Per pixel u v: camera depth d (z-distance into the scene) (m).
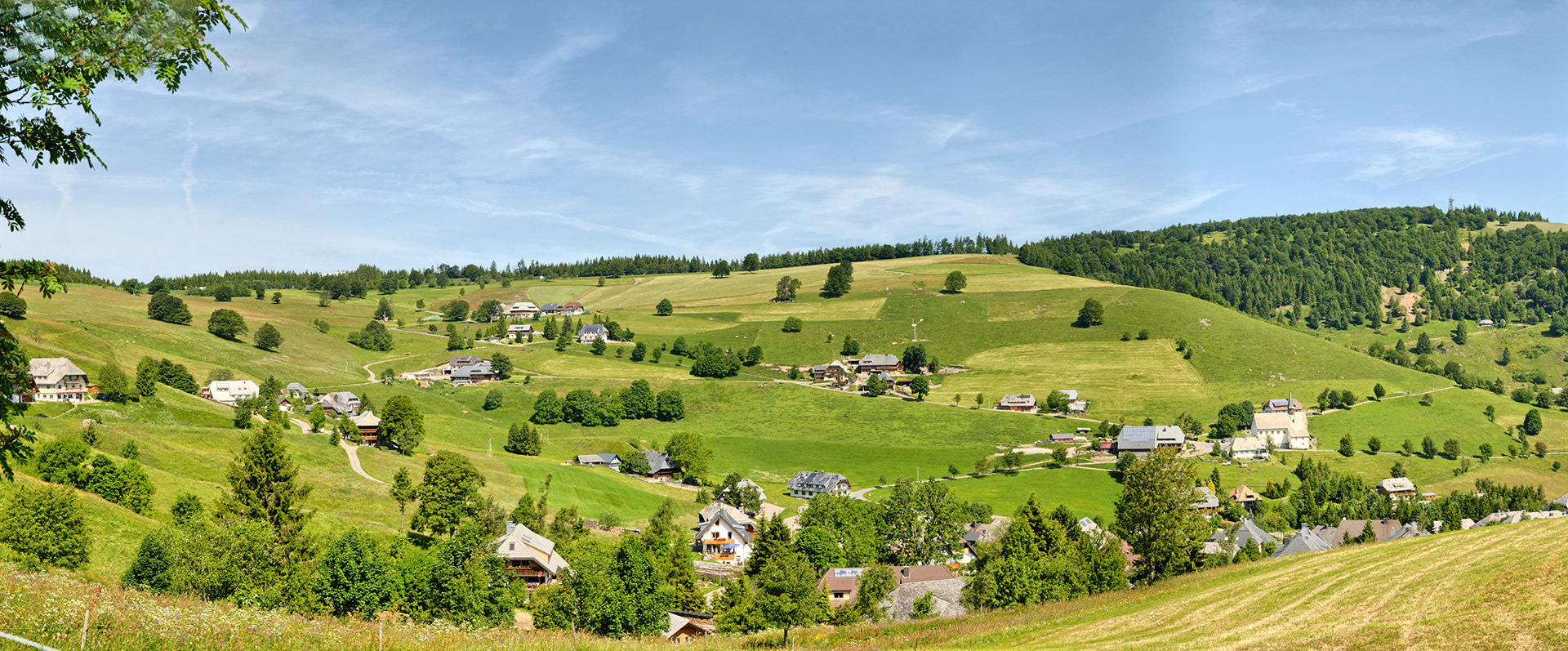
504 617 59.22
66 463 76.44
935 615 77.50
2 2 14.24
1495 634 30.33
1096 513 150.38
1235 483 178.12
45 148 15.63
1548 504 159.38
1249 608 43.69
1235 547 128.62
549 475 134.50
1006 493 164.38
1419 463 190.50
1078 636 44.66
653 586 62.50
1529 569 36.53
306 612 51.22
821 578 98.56
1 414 16.98
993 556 86.19
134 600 32.06
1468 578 38.16
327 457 122.69
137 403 136.12
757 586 90.69
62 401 129.38
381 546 86.12
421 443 152.50
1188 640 38.78
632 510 137.50
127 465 78.00
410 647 35.59
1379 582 41.97
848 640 56.00
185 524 58.75
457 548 59.03
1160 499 75.12
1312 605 41.06
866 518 123.94
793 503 161.88
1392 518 145.38
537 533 102.31
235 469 77.44
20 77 14.88
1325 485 169.25
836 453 194.50
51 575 37.06
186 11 15.51
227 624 31.69
